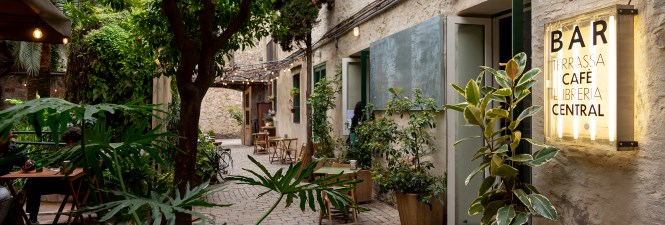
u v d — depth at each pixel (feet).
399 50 22.59
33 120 5.86
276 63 54.19
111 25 26.16
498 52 18.48
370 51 26.61
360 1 28.55
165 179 8.50
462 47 18.49
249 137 69.62
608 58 9.72
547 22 11.89
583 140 10.37
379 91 25.23
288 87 51.13
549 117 11.46
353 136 28.94
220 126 88.17
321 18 37.88
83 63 25.21
